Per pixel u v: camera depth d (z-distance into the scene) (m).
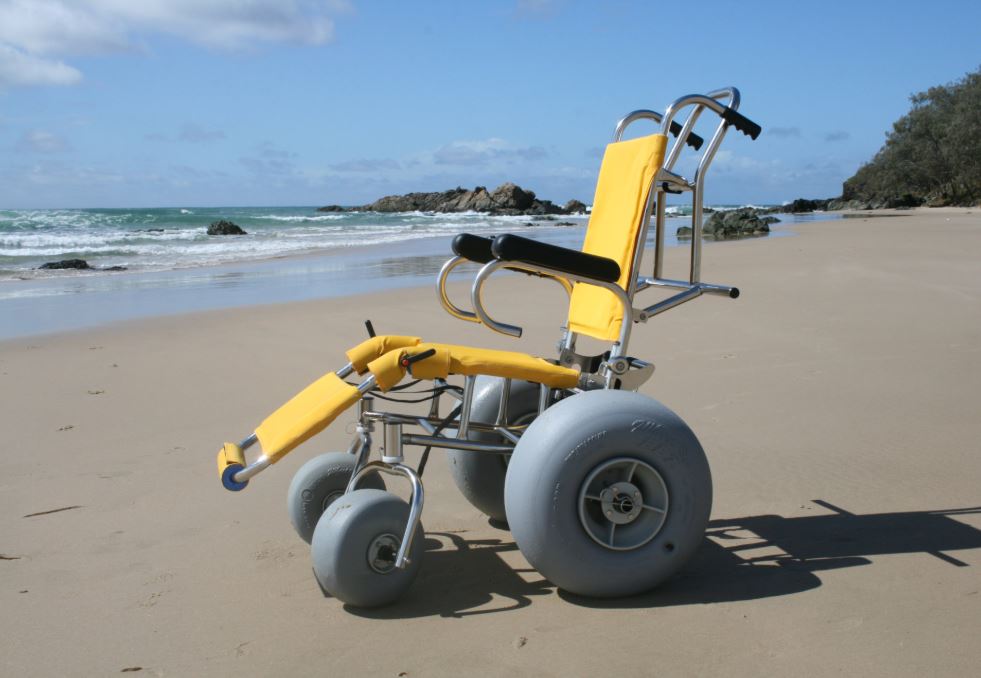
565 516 2.77
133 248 23.36
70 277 14.87
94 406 5.77
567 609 2.84
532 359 3.19
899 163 74.38
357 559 2.75
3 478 4.34
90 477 4.35
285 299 11.10
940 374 6.08
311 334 8.34
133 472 4.43
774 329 7.96
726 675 2.40
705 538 3.47
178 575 3.21
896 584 2.96
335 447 4.88
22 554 3.42
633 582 2.86
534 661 2.50
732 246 19.34
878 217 45.28
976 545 3.30
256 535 3.59
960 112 68.44
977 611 2.74
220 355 7.41
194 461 4.59
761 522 3.62
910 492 3.92
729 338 7.60
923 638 2.57
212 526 3.70
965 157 66.69
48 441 4.97
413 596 2.98
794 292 10.34
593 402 2.83
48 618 2.88
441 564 3.27
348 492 2.97
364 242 26.62
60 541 3.55
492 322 3.03
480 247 3.38
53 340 8.26
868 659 2.46
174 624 2.82
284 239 28.94
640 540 2.85
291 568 3.25
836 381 5.97
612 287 3.15
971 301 9.24
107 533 3.63
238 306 10.43
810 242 19.97
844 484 4.05
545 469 2.77
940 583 2.96
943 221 33.53
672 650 2.54
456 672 2.46
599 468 2.79
